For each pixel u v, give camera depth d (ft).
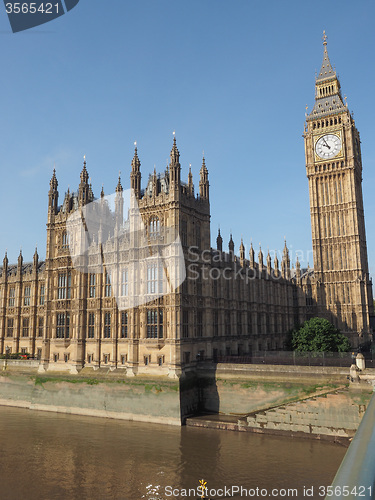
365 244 387.14
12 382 231.50
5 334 300.20
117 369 205.57
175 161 207.51
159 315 196.44
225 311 244.63
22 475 128.57
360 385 157.58
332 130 381.40
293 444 152.66
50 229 241.96
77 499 112.78
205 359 211.61
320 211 378.94
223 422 174.29
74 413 203.62
